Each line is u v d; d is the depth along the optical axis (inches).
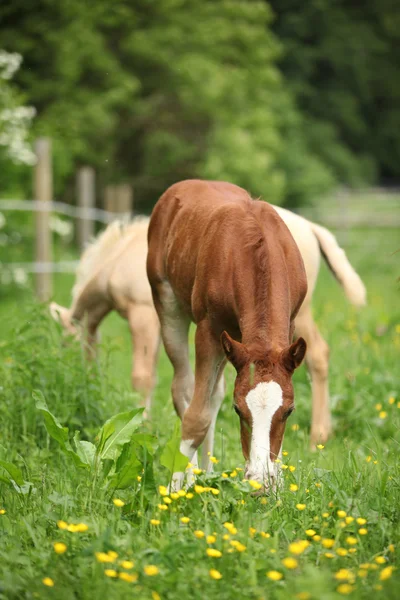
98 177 1155.3
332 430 334.0
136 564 175.2
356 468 233.1
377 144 2165.4
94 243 400.5
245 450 213.0
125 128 1138.0
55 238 943.0
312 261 325.4
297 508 207.5
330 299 695.7
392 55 2154.3
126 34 1116.5
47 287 647.8
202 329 250.8
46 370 303.3
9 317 336.8
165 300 285.4
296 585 159.5
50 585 167.6
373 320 550.6
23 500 219.1
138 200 1218.0
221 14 1197.1
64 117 999.6
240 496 211.9
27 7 1044.5
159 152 1130.7
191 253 260.8
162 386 416.5
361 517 203.3
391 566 173.9
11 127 759.1
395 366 420.5
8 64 770.2
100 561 173.9
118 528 199.3
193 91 1095.6
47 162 645.9
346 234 1181.7
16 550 180.5
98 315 394.9
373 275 961.5
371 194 1596.9
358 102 2082.9
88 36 1038.4
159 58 1099.3
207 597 163.6
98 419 297.3
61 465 256.7
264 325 225.5
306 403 357.1
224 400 342.3
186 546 179.2
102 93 1059.3
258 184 1082.1
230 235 245.6
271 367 212.7
